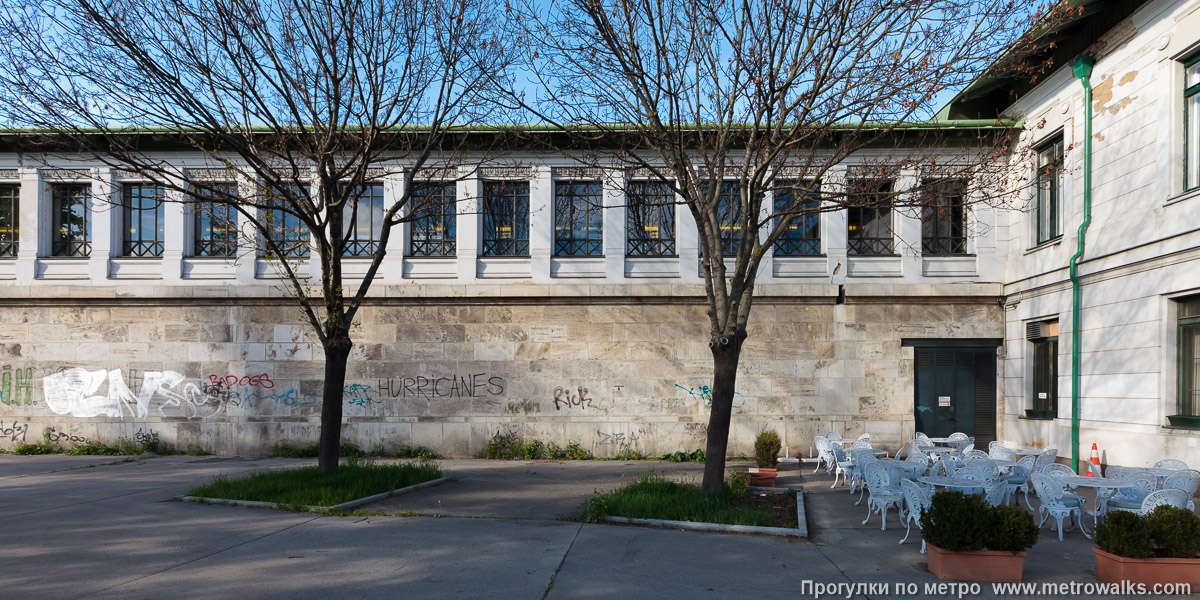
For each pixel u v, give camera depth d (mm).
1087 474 14227
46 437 17984
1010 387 17031
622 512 10359
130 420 17984
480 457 17547
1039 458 12422
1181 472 10078
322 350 17859
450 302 17734
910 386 17312
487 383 17672
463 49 12227
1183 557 7207
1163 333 12430
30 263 18125
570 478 14484
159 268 18141
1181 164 12336
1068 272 14891
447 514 10688
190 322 18031
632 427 17422
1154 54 12797
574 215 18125
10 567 7609
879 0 10227
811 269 17641
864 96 10609
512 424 17562
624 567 7832
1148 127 12914
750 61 10844
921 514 8516
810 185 11805
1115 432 13516
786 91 10586
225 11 10953
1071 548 9047
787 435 17328
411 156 17688
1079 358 14672
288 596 6664
